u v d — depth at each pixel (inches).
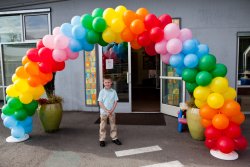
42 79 137.6
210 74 115.4
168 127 171.3
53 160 118.0
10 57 241.3
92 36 124.6
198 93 117.3
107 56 217.3
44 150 131.0
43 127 168.7
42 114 157.2
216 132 116.0
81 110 228.2
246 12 194.9
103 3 211.5
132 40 127.4
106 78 138.4
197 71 120.0
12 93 136.1
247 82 209.5
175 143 139.0
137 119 194.9
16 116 138.6
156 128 169.0
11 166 112.0
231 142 113.7
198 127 139.3
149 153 125.1
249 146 132.8
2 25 237.1
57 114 159.6
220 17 197.3
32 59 132.5
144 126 174.2
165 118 197.6
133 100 286.2
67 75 226.1
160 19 124.6
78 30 122.3
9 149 132.7
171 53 119.2
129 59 213.3
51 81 167.6
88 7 214.1
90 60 220.4
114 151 128.5
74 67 223.8
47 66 132.5
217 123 111.7
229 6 195.5
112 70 218.4
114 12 122.7
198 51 118.9
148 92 358.3
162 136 151.6
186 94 199.5
